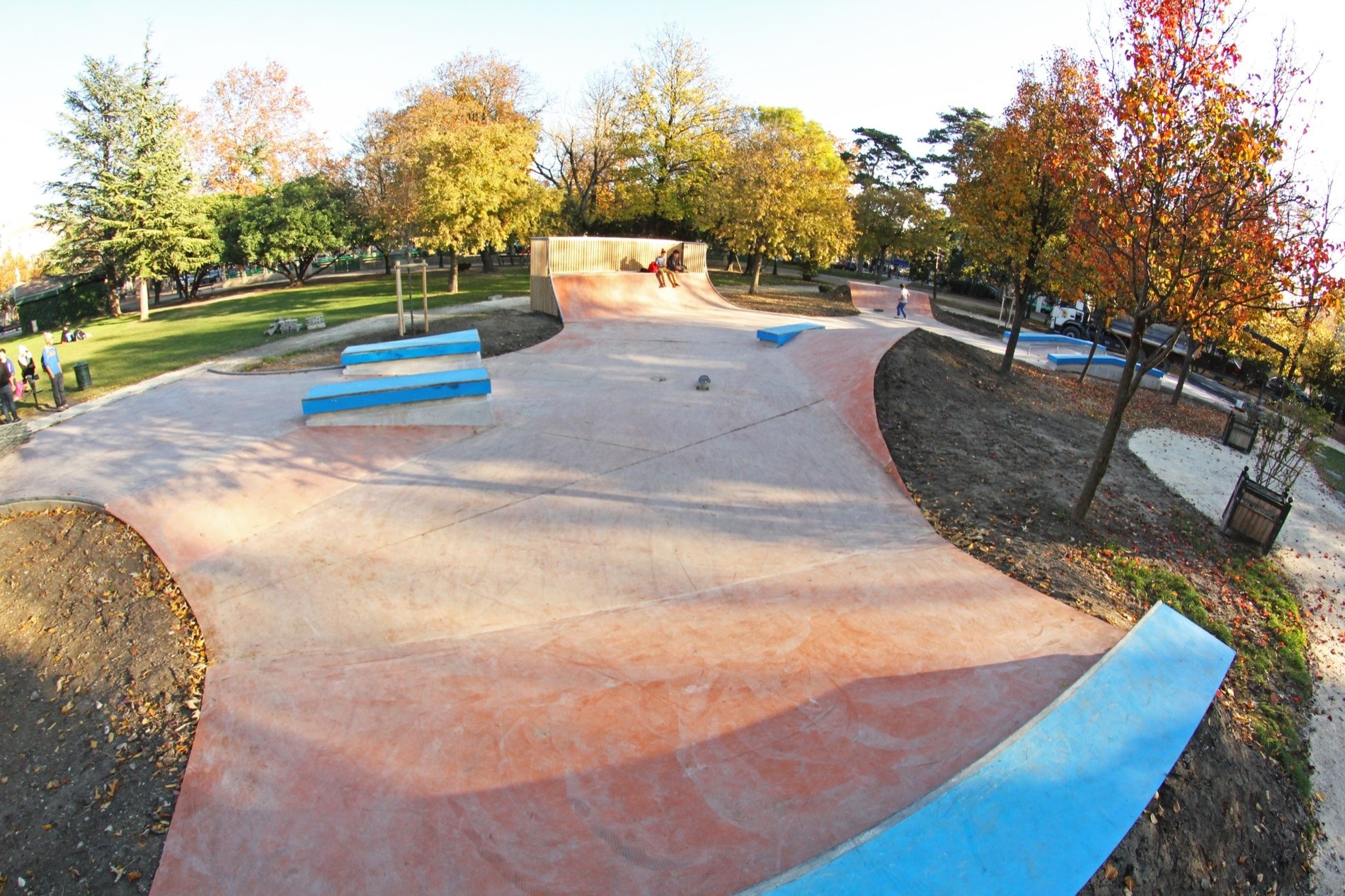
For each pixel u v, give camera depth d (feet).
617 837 15.17
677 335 63.52
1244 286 25.26
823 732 18.13
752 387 47.14
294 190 130.31
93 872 15.31
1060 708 16.93
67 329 78.89
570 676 20.53
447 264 181.88
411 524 29.40
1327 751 22.59
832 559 27.58
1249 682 24.35
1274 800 20.16
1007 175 49.78
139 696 20.53
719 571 26.50
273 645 22.41
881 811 15.56
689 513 30.73
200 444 35.17
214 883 14.76
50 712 20.21
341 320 72.02
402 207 104.22
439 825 15.66
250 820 16.16
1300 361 68.80
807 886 12.02
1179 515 36.06
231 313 91.97
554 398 44.06
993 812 13.87
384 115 126.82
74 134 97.66
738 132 122.11
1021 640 22.43
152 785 17.51
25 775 18.11
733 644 21.94
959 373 52.54
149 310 118.52
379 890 14.26
